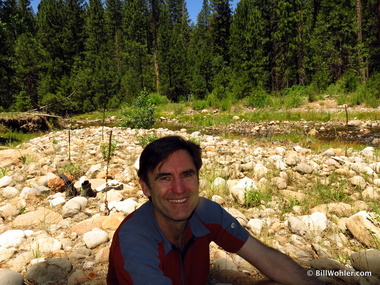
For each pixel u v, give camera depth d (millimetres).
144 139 8953
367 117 15469
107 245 3209
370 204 4066
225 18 48969
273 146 9141
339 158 6508
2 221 3893
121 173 5922
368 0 30906
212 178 5363
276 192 4688
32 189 4766
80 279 2588
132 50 45188
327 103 21297
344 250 3012
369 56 26516
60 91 33406
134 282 1399
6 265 2850
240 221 3588
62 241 3258
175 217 1424
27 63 32219
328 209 3957
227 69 34500
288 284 1783
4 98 20828
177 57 41469
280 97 23984
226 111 23219
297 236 3281
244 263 2732
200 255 1637
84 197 4398
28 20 44406
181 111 25391
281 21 31328
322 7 31172
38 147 8875
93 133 11992
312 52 30891
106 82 35531
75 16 44938
